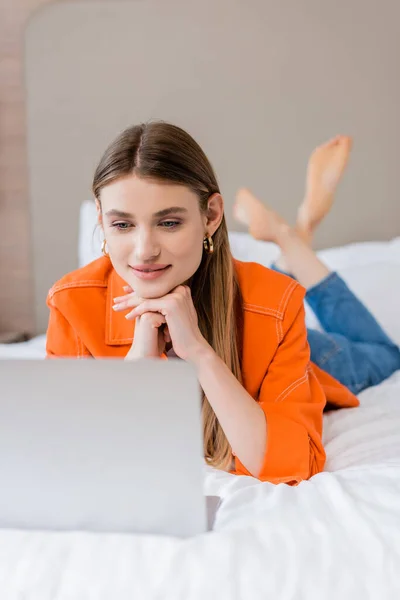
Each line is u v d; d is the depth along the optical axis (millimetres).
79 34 2402
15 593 603
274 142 2381
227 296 1126
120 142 964
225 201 2439
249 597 592
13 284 2613
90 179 2473
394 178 2350
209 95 2383
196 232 997
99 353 1166
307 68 2326
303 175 2383
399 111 2309
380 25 2270
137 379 643
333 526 708
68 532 692
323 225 2414
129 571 624
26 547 663
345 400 1369
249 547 660
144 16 2365
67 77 2432
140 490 676
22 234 2574
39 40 2424
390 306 1866
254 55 2342
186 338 999
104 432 659
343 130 2344
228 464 1074
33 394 655
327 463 1100
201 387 1052
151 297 1012
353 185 2377
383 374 1625
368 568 628
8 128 2508
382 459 1080
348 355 1571
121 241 983
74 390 651
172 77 2387
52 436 667
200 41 2355
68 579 618
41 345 1906
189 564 631
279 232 1759
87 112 2438
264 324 1155
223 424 991
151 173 929
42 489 688
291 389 1131
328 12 2285
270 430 990
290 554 651
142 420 652
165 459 662
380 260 2115
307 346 1192
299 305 1176
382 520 714
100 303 1180
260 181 2408
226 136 2400
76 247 2520
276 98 2355
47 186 2502
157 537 676
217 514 769
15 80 2471
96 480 677
